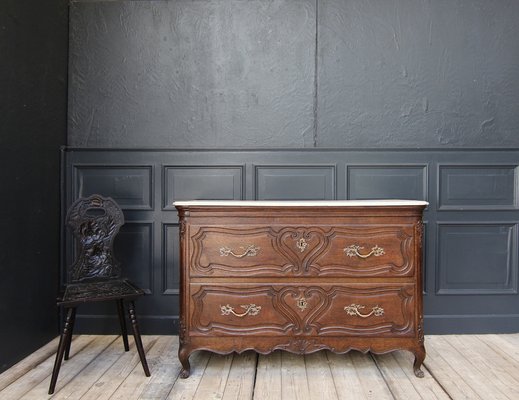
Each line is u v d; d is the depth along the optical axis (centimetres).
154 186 268
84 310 267
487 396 185
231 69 271
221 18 270
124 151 269
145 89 271
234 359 225
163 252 268
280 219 203
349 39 269
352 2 269
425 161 267
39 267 242
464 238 269
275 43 270
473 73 270
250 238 202
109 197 243
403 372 209
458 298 267
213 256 202
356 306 202
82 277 224
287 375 206
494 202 269
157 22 270
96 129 271
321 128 271
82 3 269
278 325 202
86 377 204
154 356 230
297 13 269
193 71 271
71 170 268
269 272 202
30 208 233
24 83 227
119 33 270
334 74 270
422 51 270
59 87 264
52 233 257
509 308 268
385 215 203
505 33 269
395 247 203
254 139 271
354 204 201
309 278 203
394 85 270
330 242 203
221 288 202
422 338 203
